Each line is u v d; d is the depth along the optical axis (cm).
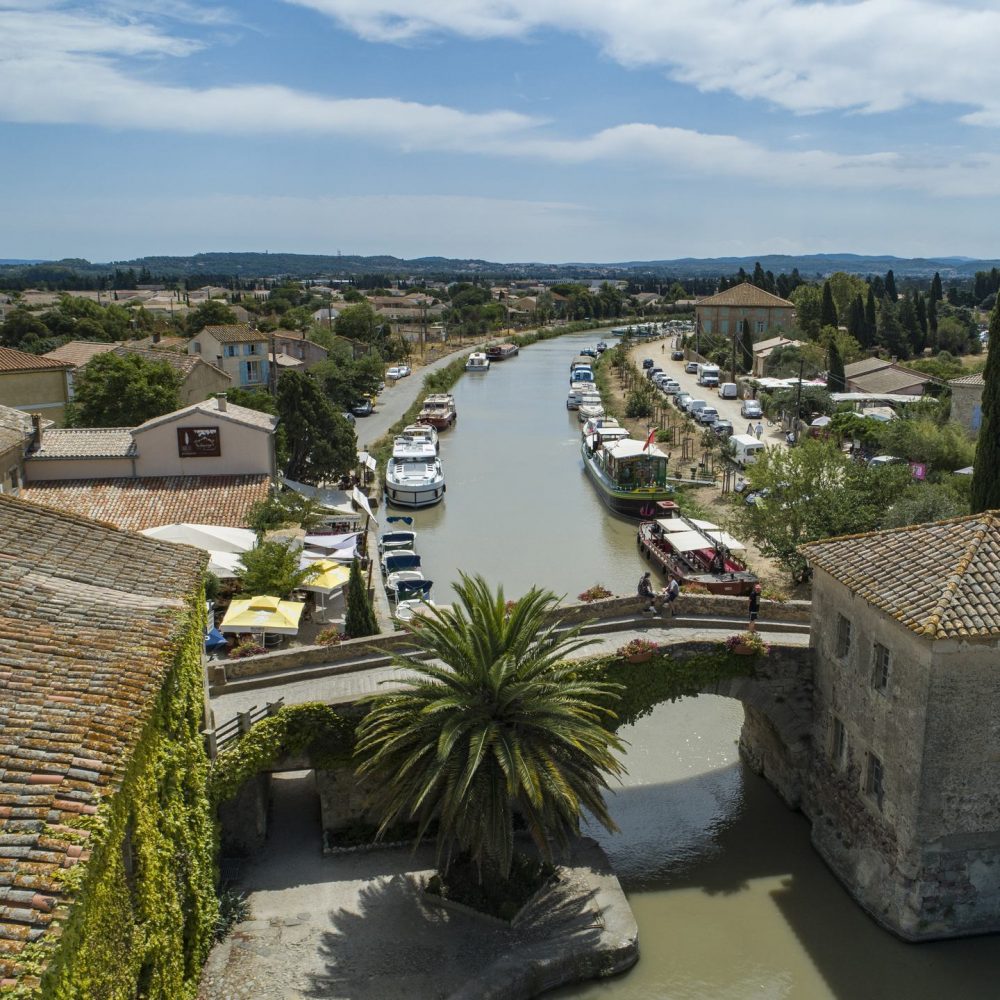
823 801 2939
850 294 16438
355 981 2242
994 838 2439
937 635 2242
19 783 1462
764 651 2989
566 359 17362
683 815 3156
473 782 2400
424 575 5356
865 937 2558
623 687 2734
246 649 3362
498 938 2411
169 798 2028
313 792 3111
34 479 5103
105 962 1520
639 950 2477
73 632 1925
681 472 7931
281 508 5034
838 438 7962
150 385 6794
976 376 7606
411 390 12750
